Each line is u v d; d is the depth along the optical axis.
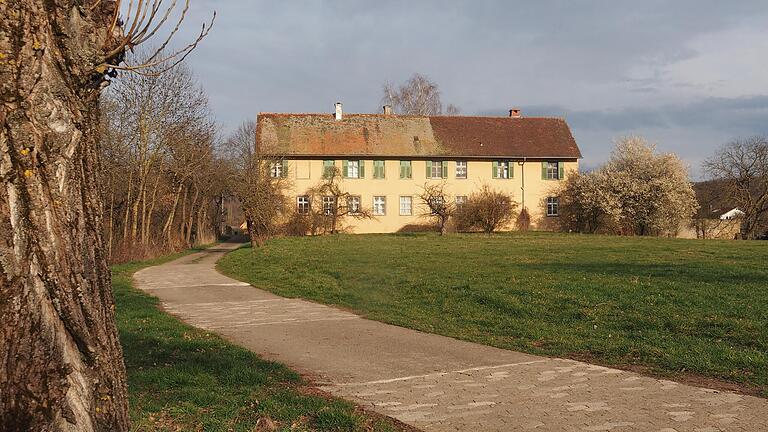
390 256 26.12
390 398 6.75
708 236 54.81
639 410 6.21
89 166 3.74
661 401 6.54
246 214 38.28
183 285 19.84
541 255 25.77
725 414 6.05
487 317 12.48
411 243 34.84
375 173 54.28
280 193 44.91
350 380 7.59
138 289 18.52
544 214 55.97
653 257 24.19
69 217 3.50
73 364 3.46
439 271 19.91
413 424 5.82
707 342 9.48
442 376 7.79
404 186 54.62
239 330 11.44
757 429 5.59
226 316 13.29
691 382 7.37
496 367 8.30
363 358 8.92
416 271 20.16
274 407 6.12
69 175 3.53
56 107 3.47
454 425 5.78
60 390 3.35
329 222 51.78
